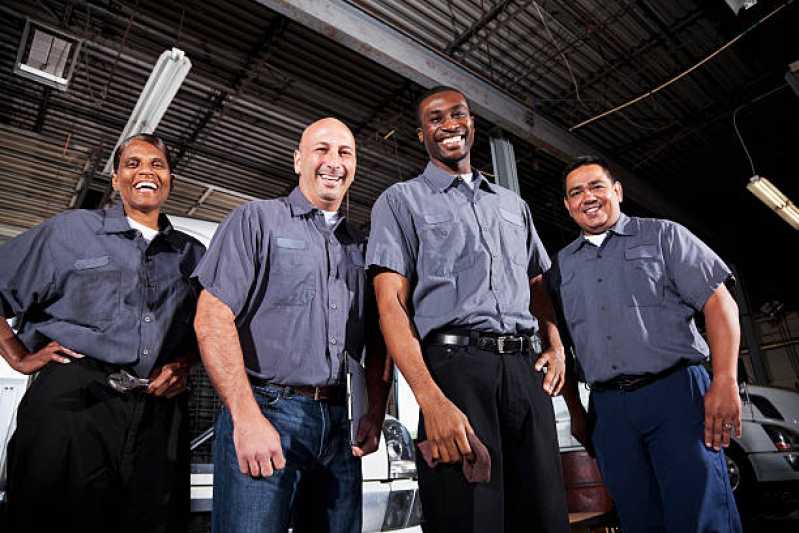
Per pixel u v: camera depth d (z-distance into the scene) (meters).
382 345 1.52
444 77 5.06
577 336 1.98
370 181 7.64
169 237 1.68
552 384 1.38
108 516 1.35
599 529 3.13
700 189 8.60
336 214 1.58
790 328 11.13
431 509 1.19
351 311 1.44
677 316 1.80
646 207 8.05
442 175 1.49
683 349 1.74
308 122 6.38
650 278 1.85
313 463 1.27
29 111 6.18
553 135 6.23
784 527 3.48
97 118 6.27
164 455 1.45
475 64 5.42
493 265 1.37
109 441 1.37
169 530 1.40
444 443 1.12
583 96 6.03
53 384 1.38
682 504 1.60
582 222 2.06
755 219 9.70
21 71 4.92
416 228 1.40
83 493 1.31
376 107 6.17
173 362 1.54
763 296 11.39
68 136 6.53
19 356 1.51
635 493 1.74
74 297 1.49
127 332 1.49
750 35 5.38
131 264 1.57
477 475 1.12
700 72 5.96
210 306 1.24
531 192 8.40
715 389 1.62
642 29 5.26
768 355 11.42
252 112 6.18
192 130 6.53
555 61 5.50
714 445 1.59
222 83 5.66
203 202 7.78
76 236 1.56
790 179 8.36
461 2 4.71
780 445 4.17
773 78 6.08
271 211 1.43
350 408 1.35
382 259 1.34
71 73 5.07
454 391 1.22
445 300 1.32
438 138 1.51
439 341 1.29
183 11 4.82
